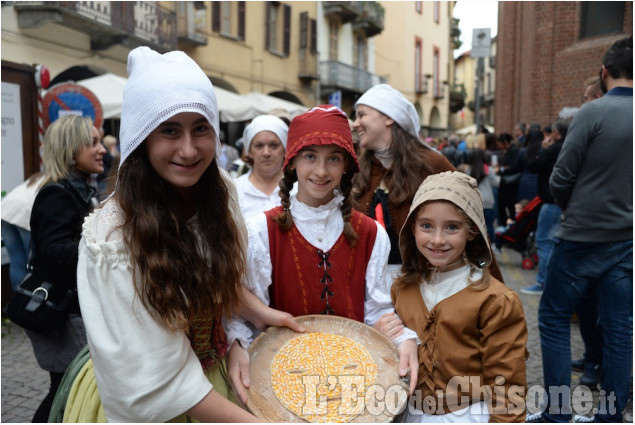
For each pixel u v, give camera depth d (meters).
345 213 1.83
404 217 2.32
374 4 21.50
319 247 1.80
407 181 2.30
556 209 5.07
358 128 2.47
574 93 9.79
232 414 1.26
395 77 25.22
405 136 2.39
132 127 1.20
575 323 4.53
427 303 1.86
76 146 2.38
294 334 1.66
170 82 1.19
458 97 32.34
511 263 7.19
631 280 2.48
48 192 2.28
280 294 1.80
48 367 2.32
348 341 1.65
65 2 9.01
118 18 10.58
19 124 4.79
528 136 6.22
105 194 1.48
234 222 1.53
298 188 1.87
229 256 1.45
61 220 2.25
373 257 1.86
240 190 3.21
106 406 1.24
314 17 18.47
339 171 1.77
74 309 2.29
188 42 13.11
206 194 1.44
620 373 2.51
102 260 1.20
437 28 28.48
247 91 15.44
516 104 12.66
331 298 1.79
